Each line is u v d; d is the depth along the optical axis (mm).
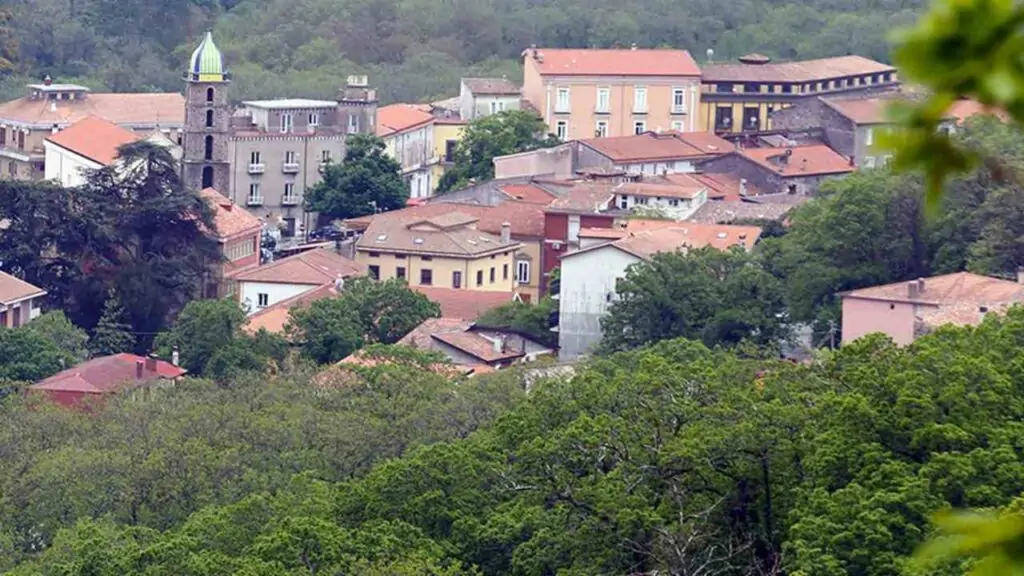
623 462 116500
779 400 119312
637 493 113938
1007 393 112938
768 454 113750
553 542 113000
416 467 122188
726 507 114688
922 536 99000
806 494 108000
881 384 114125
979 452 103750
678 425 121438
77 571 112375
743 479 114375
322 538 110562
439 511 120000
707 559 106938
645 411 123062
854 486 102562
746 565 111562
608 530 110938
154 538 122062
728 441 113562
